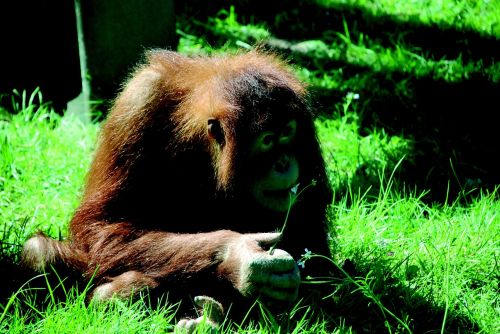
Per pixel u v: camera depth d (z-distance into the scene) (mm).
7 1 13992
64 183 10172
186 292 7180
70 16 14008
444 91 13266
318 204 7926
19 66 13836
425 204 10203
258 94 6910
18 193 10016
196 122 7273
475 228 9062
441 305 7602
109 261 7273
